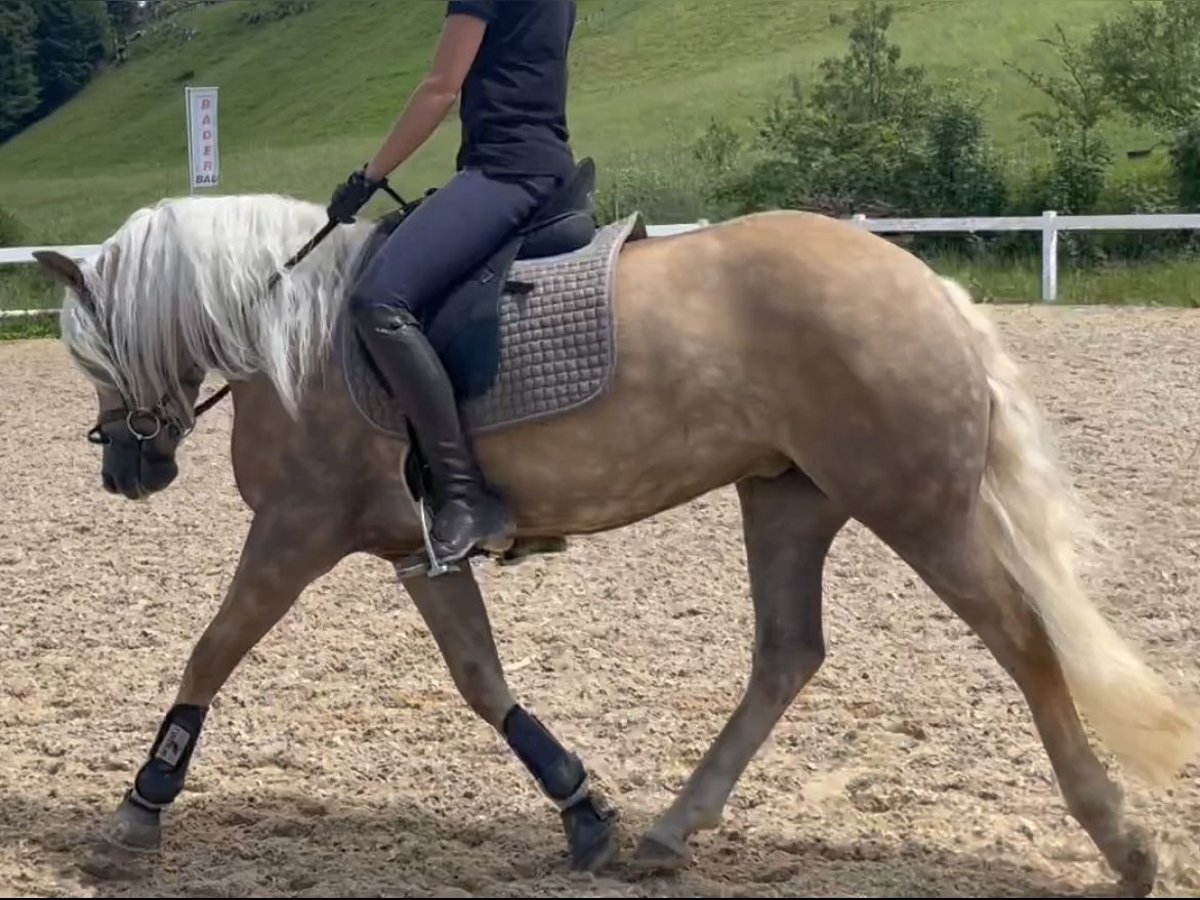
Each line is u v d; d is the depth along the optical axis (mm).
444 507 3883
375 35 51844
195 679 4094
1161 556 7023
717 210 23109
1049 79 27328
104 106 52781
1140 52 24984
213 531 8094
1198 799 4523
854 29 26906
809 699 5422
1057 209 22219
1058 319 14805
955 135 22953
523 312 3932
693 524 7914
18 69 54062
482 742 5133
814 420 3828
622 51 41000
